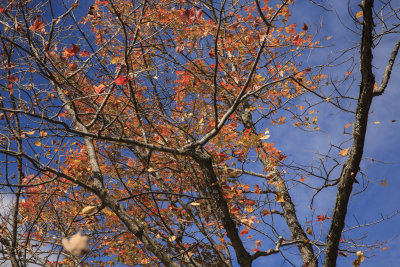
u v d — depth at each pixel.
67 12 5.80
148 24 6.90
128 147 7.40
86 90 6.93
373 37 4.64
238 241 5.81
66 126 5.16
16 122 5.62
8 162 5.95
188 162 6.69
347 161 5.18
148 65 7.04
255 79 7.48
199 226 6.53
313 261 7.03
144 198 7.06
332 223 5.37
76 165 6.93
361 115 5.00
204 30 7.20
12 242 6.31
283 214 7.96
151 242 5.69
